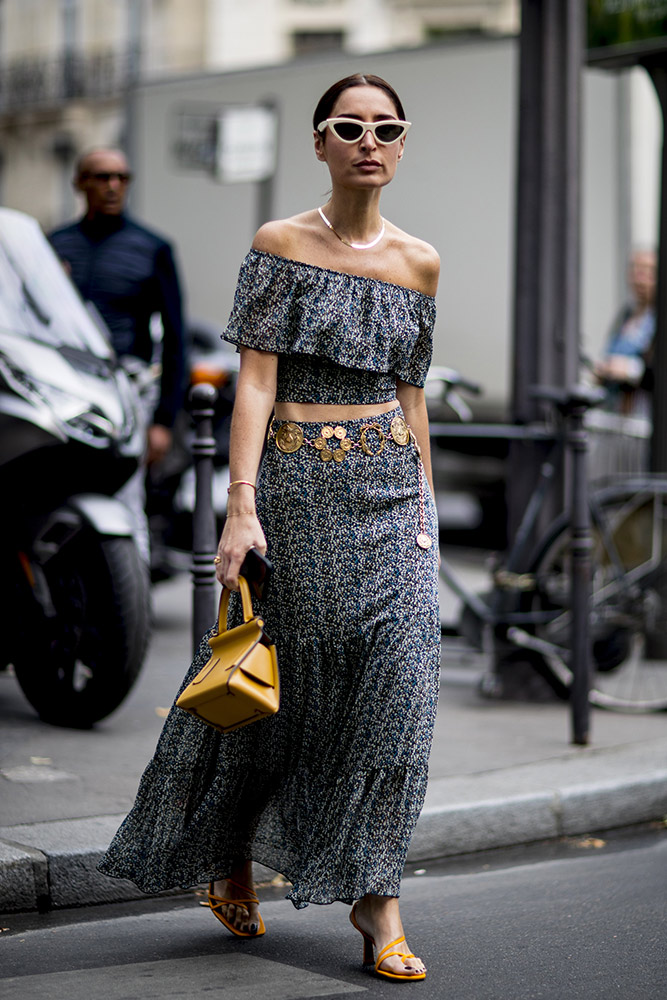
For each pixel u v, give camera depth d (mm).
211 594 7406
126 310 10219
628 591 10344
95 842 6258
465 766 8078
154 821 5441
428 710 5234
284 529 5297
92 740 8281
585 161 20688
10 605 8562
